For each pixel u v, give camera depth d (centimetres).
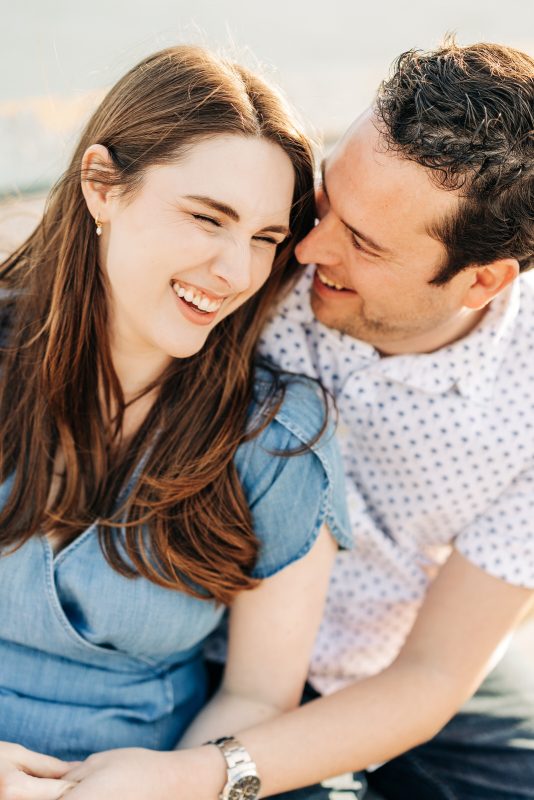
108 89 172
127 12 478
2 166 276
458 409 170
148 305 142
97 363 152
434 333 168
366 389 173
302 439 154
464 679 171
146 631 152
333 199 151
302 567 159
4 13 449
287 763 152
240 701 162
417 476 178
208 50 145
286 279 165
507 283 160
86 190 143
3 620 152
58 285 150
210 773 147
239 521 153
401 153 144
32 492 151
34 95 334
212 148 133
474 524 179
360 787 172
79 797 137
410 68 148
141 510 150
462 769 180
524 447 172
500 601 175
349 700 162
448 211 147
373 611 192
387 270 154
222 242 136
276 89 144
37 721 152
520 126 144
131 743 157
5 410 156
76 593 149
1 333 164
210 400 153
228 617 183
